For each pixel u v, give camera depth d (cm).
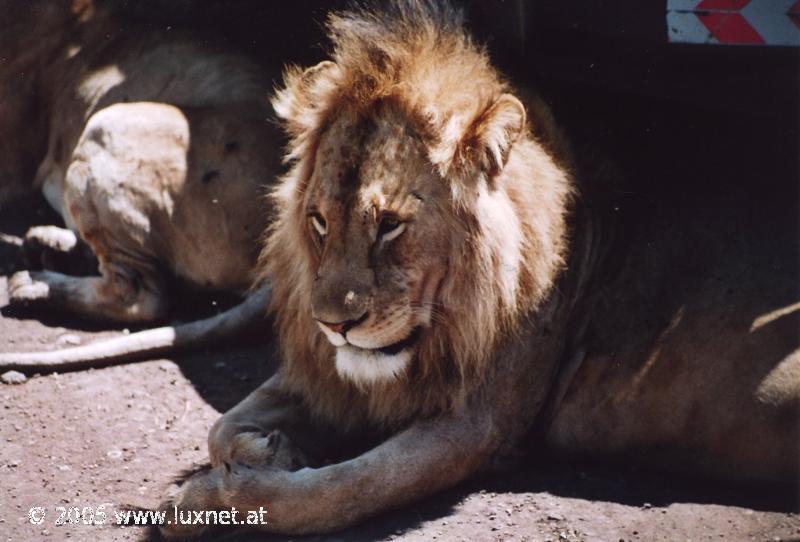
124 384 713
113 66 920
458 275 542
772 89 661
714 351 586
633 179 634
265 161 803
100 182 800
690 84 670
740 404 579
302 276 571
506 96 534
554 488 581
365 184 525
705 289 598
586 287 613
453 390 564
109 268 803
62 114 941
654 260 611
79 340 779
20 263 897
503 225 549
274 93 847
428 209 529
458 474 571
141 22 942
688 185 630
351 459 564
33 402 691
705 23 643
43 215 966
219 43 902
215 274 805
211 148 802
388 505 548
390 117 534
